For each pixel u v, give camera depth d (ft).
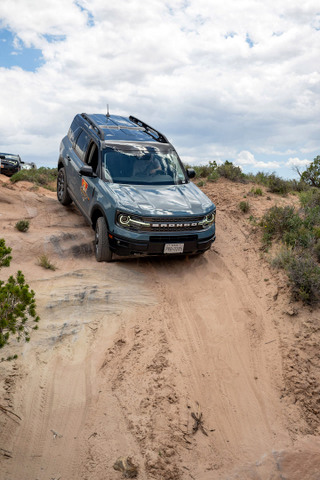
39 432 13.98
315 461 13.38
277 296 20.93
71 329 18.54
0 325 12.66
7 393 14.96
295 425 14.84
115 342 18.42
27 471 12.55
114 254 24.90
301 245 24.44
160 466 12.82
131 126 30.17
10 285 13.10
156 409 14.99
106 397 15.61
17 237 24.43
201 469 13.01
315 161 45.42
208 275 23.66
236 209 32.12
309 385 16.11
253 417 15.12
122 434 14.01
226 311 20.57
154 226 21.84
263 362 17.48
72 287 20.58
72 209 31.91
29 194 32.86
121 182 24.16
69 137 31.58
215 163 44.65
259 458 13.53
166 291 21.99
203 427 14.55
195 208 23.04
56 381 16.08
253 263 24.49
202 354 17.94
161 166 25.88
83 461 13.07
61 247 24.63
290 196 37.04
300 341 18.01
